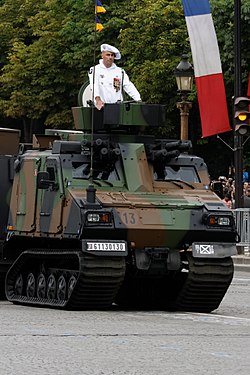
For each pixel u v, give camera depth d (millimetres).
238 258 52188
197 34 50750
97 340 22781
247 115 50594
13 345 21922
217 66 50875
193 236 30109
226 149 80750
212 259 30359
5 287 33062
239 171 53438
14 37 94812
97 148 30922
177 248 30234
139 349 21547
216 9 69750
